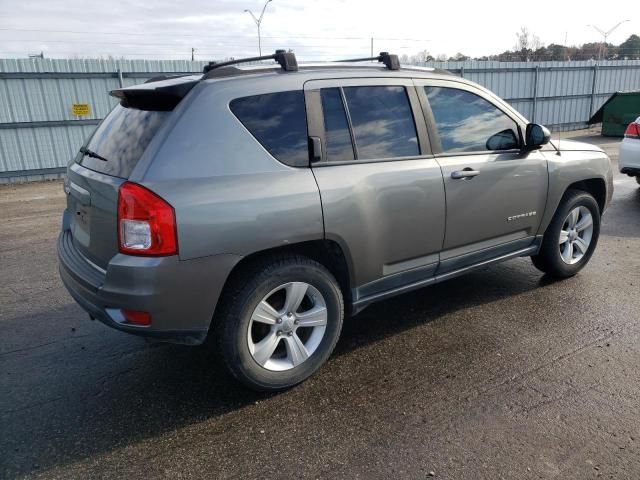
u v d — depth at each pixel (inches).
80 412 113.4
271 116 113.8
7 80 485.7
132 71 547.8
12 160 501.0
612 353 132.0
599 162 182.2
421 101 138.3
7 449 101.2
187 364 133.3
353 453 97.9
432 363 130.3
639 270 192.4
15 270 212.1
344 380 123.8
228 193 104.2
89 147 129.0
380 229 126.9
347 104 125.1
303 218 112.3
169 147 102.1
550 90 841.5
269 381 116.4
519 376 122.7
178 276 100.6
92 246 112.8
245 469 94.7
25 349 142.9
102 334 151.7
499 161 150.1
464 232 145.4
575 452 96.1
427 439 101.1
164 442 102.7
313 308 122.4
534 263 182.5
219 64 127.0
